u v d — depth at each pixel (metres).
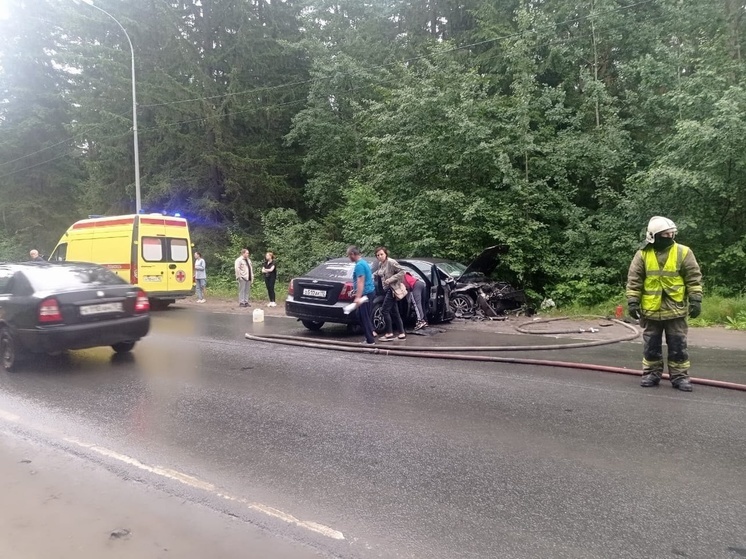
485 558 2.91
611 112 14.95
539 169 14.68
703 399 5.70
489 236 14.39
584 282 13.49
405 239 15.16
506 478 3.89
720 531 3.15
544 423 5.02
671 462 4.12
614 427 4.88
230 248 22.36
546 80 17.70
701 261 12.67
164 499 3.64
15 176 33.41
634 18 16.25
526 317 12.63
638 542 3.05
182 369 7.46
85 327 7.51
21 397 6.12
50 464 4.23
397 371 7.17
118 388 6.47
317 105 22.56
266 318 13.32
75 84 31.59
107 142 23.69
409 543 3.07
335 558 2.94
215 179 23.94
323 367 7.46
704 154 11.88
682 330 6.05
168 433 4.90
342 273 10.02
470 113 14.51
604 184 14.47
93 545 3.09
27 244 33.22
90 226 16.23
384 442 4.61
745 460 4.14
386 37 23.94
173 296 15.86
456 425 5.01
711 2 15.04
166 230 15.87
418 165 15.17
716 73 12.87
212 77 23.75
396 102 15.65
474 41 20.16
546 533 3.16
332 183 22.23
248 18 23.45
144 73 23.09
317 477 3.96
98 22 23.28
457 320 11.79
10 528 3.29
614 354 8.05
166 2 23.12
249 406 5.68
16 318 7.46
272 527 3.27
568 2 16.86
